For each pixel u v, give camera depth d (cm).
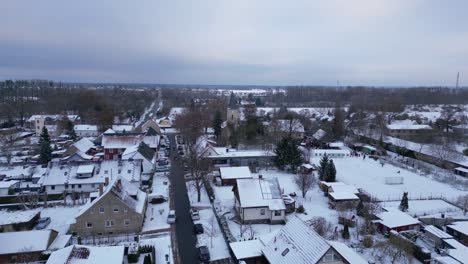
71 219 5272
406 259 4091
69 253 3562
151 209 5744
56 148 9956
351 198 5962
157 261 4088
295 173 7975
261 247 4119
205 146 8719
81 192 6347
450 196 6600
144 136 9706
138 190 5769
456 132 11756
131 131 12500
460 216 5547
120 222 4853
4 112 14412
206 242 4594
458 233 4703
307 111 17275
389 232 4775
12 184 6353
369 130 11788
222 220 5266
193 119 11806
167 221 5222
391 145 10538
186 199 6234
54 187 6347
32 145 10388
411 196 6594
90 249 3788
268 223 5231
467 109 18150
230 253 4297
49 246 4162
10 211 5575
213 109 16738
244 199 5247
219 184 7019
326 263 3284
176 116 15088
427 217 5322
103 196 4772
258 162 8694
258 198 5294
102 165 6769
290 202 5712
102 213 4791
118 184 5216
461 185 7269
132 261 4003
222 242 4609
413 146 10250
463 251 4084
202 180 6938
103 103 16362
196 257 4209
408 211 5747
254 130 10900
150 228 5031
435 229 4731
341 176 7844
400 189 7019
